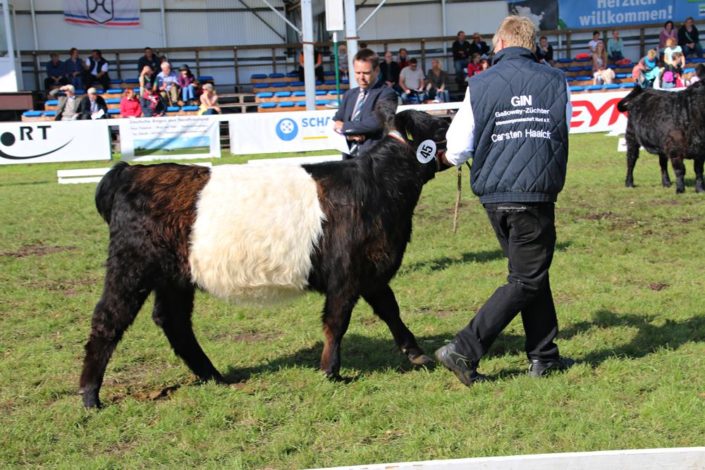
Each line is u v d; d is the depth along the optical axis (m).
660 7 25.59
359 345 5.39
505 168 4.13
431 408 4.23
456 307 6.25
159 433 4.07
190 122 16.02
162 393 4.64
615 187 11.75
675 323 5.53
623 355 4.96
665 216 9.43
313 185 4.45
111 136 16.61
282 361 5.15
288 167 4.54
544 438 3.82
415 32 25.84
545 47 23.62
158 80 21.34
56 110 20.78
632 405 4.20
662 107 10.74
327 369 4.60
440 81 22.70
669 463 3.23
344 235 4.40
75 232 9.66
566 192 11.45
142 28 24.66
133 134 15.90
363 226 4.41
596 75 23.09
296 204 4.38
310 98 17.31
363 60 5.88
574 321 5.68
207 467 3.63
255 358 5.22
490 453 3.67
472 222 9.59
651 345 5.12
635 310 5.89
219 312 6.25
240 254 4.27
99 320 4.30
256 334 5.78
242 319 6.07
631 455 3.22
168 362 5.18
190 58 25.06
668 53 21.92
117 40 24.55
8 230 9.77
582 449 3.68
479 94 4.17
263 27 25.44
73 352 5.38
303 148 16.52
